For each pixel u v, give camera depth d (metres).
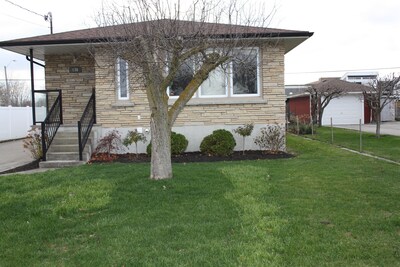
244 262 4.15
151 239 4.86
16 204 6.55
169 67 7.73
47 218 5.85
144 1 8.11
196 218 5.60
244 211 5.83
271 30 11.99
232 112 12.80
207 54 8.91
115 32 8.80
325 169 9.11
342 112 34.50
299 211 5.79
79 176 8.49
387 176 8.20
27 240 5.05
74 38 12.35
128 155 12.41
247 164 10.02
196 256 4.31
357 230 5.01
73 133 12.38
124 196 6.80
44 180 8.27
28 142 12.54
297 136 20.70
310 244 4.59
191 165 9.92
